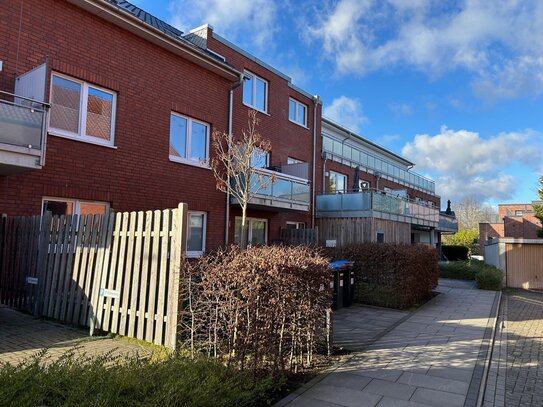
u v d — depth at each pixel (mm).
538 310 11500
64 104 8883
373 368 5398
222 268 4641
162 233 5625
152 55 10719
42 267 7266
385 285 10641
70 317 6672
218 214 12695
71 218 6926
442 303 11711
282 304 4801
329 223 18641
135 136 10203
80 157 9023
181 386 3217
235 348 4445
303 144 18531
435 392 4605
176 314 5262
